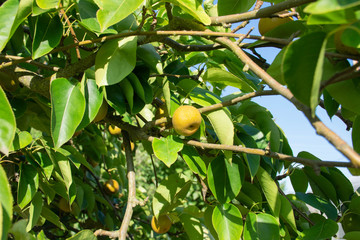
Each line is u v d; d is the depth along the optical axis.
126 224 1.44
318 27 1.11
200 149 1.66
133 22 1.61
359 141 1.36
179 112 1.34
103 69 1.29
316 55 0.77
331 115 1.20
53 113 1.16
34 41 1.21
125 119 1.80
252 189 1.67
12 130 0.93
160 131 1.54
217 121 1.38
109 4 1.04
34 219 1.46
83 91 1.26
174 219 1.98
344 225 1.69
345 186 1.82
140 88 1.42
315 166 0.96
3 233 0.74
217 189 1.48
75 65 1.41
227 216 1.47
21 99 1.71
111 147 3.28
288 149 1.91
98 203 2.95
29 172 1.46
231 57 1.85
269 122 1.74
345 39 0.74
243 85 1.53
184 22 1.34
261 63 1.67
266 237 1.46
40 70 1.91
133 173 1.64
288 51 0.76
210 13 1.87
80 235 1.28
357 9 0.70
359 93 0.98
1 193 0.78
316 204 1.69
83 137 2.68
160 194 1.65
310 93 0.76
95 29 1.32
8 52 1.74
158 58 1.56
